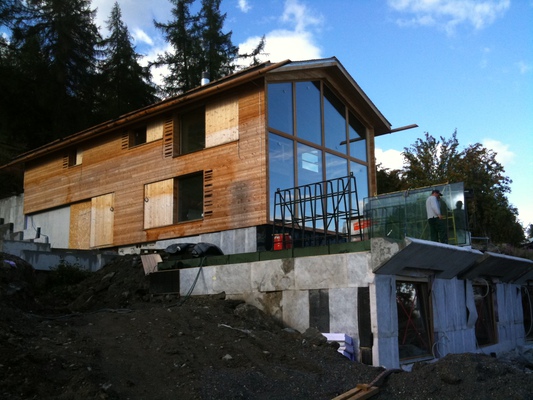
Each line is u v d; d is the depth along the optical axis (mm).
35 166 22375
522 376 7168
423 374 7168
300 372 7363
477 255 11375
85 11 32688
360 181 18328
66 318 9047
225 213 15117
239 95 15336
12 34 30109
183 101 16031
